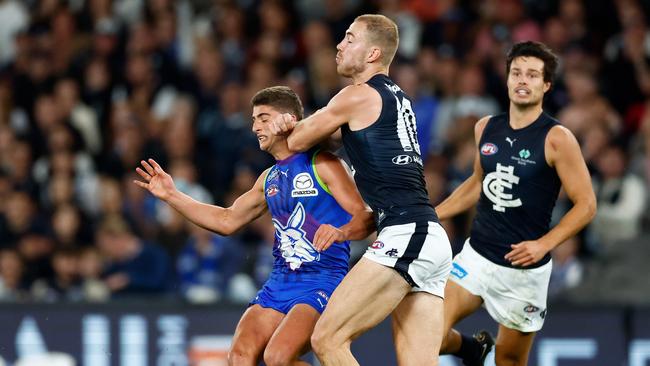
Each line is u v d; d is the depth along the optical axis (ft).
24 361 115.85
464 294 82.99
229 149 146.30
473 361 85.81
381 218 73.41
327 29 158.30
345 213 76.18
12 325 116.37
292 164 76.54
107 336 115.75
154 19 167.32
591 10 156.35
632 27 151.23
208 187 144.56
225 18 165.17
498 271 82.17
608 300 117.60
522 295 82.33
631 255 122.62
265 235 126.93
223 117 151.33
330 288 75.72
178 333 115.34
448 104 145.38
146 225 132.46
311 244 76.07
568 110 140.77
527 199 81.35
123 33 166.71
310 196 75.77
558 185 81.76
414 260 72.33
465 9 160.56
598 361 110.63
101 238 130.93
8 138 153.07
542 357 111.04
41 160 152.76
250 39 164.86
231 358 74.13
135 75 160.76
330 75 147.13
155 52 162.61
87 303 116.47
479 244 82.99
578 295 120.37
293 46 160.66
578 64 148.87
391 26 75.97
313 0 166.40
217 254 125.80
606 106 143.23
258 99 77.30
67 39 170.19
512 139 81.82
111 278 127.54
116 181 142.92
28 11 180.04
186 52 168.55
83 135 154.30
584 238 126.41
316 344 71.36
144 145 147.64
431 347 75.05
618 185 130.11
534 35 154.30
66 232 135.13
